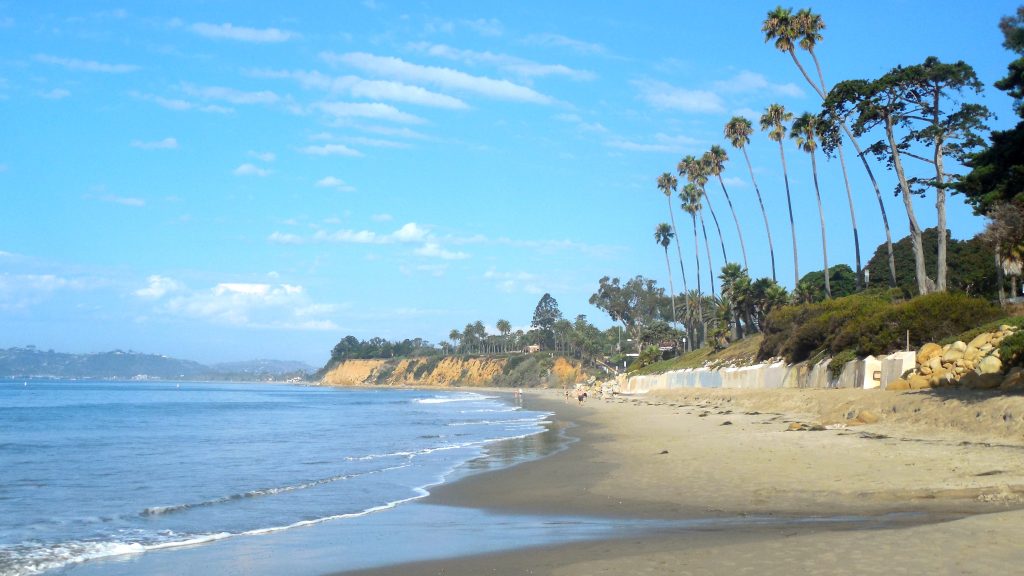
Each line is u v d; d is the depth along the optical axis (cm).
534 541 1164
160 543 1302
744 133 8469
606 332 19025
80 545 1291
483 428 4322
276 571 1059
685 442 2623
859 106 4944
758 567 874
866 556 880
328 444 3319
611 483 1788
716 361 7712
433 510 1583
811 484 1536
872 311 4478
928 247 7050
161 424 5009
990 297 4956
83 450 3111
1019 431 1980
